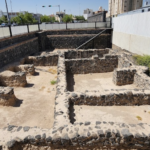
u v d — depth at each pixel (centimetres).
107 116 577
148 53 1134
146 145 392
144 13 1159
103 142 395
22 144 393
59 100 582
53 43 2120
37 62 1364
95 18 3152
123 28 1595
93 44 2103
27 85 948
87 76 1141
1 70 1019
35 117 625
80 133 393
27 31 1673
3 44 1163
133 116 586
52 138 386
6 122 595
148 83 778
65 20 4722
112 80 1024
